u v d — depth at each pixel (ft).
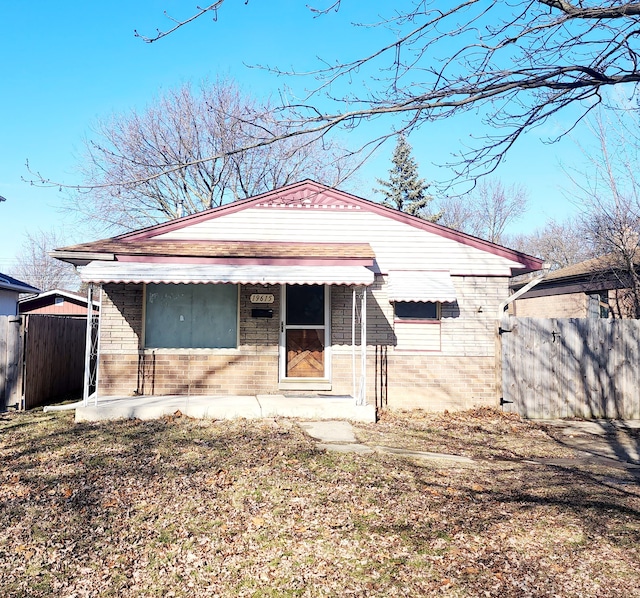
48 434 31.04
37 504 20.67
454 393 42.19
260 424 34.04
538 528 19.11
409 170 135.44
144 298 40.65
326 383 41.34
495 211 152.15
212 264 38.96
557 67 16.53
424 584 15.39
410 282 41.98
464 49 16.90
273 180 93.86
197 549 17.35
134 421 34.42
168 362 40.52
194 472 24.32
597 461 29.60
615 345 42.14
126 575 15.81
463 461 27.96
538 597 14.78
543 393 41.55
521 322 41.96
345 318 41.91
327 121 17.35
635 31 16.33
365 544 17.70
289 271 37.93
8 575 15.74
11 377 39.63
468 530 18.84
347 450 28.45
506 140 19.02
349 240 43.09
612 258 54.90
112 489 22.24
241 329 40.98
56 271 187.73
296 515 19.85
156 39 15.96
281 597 14.75
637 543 18.01
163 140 93.25
